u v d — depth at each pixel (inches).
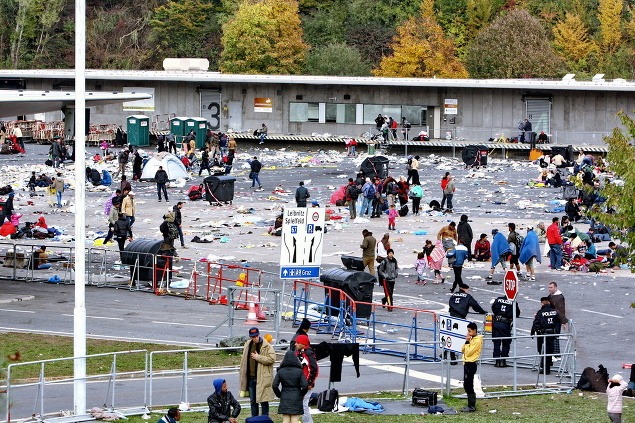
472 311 2704.2
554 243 3277.6
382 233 3801.7
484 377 2092.8
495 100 6235.2
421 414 1761.8
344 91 6446.9
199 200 4534.9
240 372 1608.0
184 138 5871.1
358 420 1707.7
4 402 1617.9
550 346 2123.5
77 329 1750.7
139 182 5073.8
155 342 2262.6
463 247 2893.7
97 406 1758.1
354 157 5989.2
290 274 2080.5
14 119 6958.7
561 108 6166.3
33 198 4549.7
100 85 6702.8
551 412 1806.1
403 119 6358.3
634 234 2111.2
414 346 2303.2
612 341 2423.7
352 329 2300.7
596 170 4928.6
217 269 3171.8
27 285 2940.5
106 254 3063.5
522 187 4896.7
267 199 4566.9
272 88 6555.1
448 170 5487.2
